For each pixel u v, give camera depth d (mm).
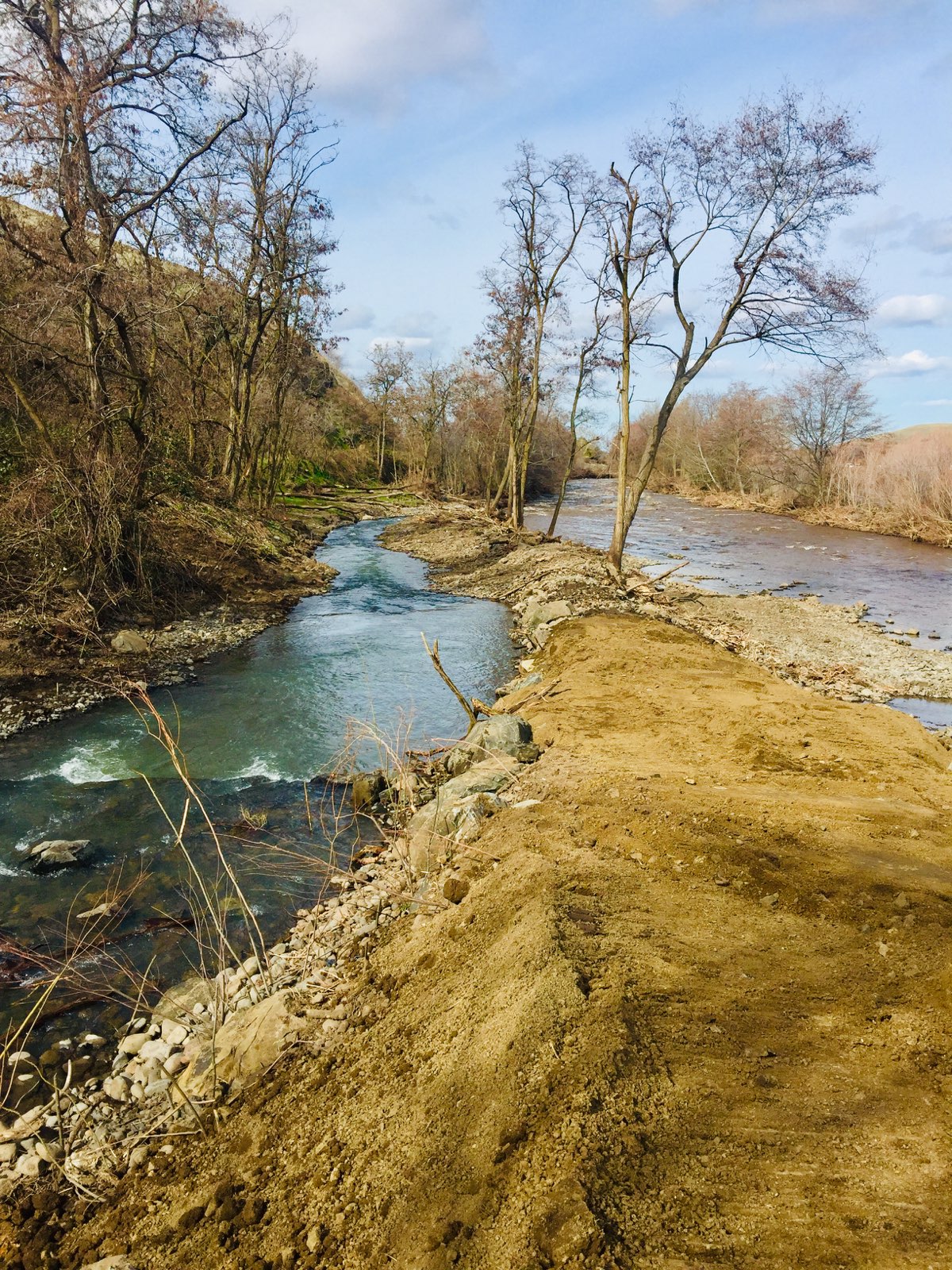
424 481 58906
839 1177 2789
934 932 4332
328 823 8031
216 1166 3805
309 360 32719
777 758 7918
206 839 7645
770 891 4941
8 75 14008
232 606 17484
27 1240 3611
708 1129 3025
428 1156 3230
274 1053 4496
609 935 4348
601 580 19797
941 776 7496
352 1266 2900
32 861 7117
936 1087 3166
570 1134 3006
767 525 39219
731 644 15266
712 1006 3732
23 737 10086
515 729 8898
